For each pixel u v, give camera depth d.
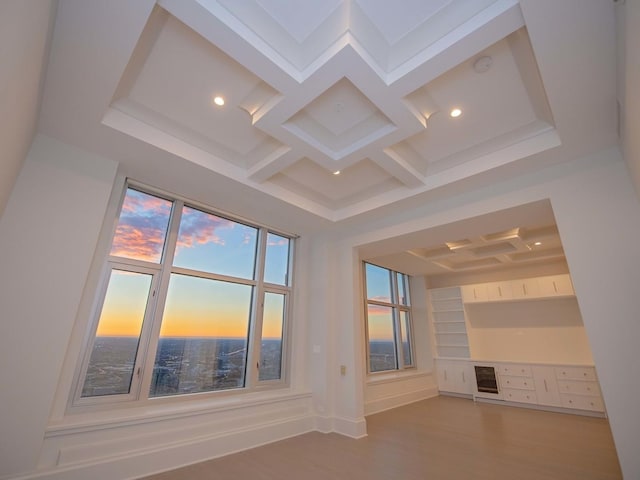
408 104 2.50
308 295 5.02
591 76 2.10
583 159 2.95
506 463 3.16
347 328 4.56
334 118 2.84
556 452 3.47
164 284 3.54
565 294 6.15
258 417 3.78
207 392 3.68
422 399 6.67
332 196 4.32
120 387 3.07
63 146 2.77
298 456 3.32
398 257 6.33
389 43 2.15
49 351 2.43
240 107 2.71
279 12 1.97
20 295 2.37
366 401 5.43
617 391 2.41
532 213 3.45
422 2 1.91
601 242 2.70
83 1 1.67
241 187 3.59
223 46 1.97
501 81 2.42
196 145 3.15
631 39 1.62
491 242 5.70
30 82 1.74
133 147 2.86
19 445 2.24
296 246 5.16
